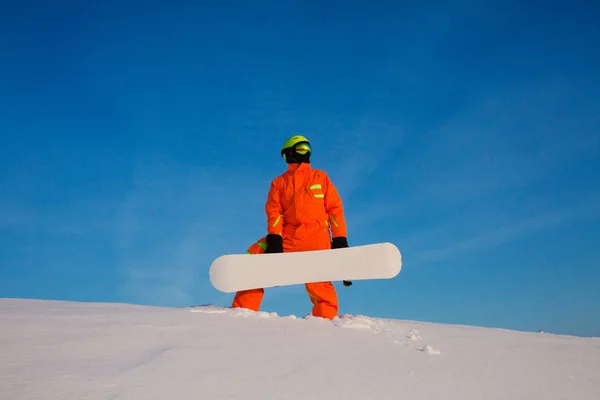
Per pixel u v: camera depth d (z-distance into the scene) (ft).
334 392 6.46
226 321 10.73
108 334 8.34
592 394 7.83
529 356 10.36
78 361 6.82
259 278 13.78
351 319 12.24
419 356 9.07
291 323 11.33
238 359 7.57
